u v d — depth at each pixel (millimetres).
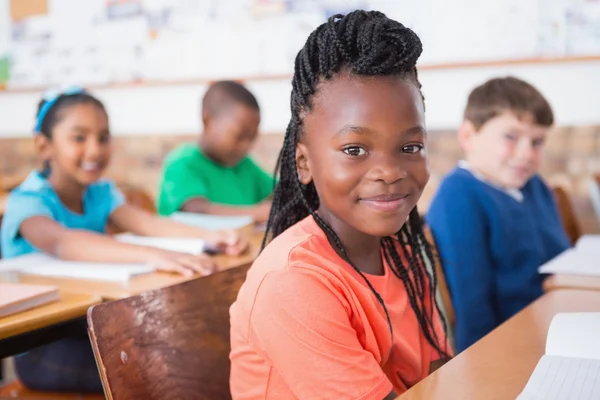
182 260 1493
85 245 1584
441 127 2859
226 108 2396
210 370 1019
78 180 1822
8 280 1409
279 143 3129
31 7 3551
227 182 2488
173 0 3268
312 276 848
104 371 863
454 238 1614
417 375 979
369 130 814
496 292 1673
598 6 2584
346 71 839
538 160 1732
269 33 3100
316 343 817
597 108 2643
